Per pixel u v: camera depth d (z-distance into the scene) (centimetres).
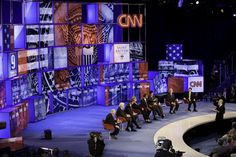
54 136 2000
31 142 1895
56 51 2456
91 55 2658
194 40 3506
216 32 3509
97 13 2652
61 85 2503
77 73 2595
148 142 1894
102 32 2688
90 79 2672
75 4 2539
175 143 1872
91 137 1680
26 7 2277
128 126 2084
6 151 1462
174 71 2956
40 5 2344
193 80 2894
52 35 2425
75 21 2548
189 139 2153
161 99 2794
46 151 1490
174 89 2911
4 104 2059
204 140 2277
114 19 2730
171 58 3028
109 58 2730
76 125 2211
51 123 2253
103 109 2597
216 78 3142
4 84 2067
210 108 2628
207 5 3441
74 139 1948
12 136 1966
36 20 2331
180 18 3469
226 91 2923
